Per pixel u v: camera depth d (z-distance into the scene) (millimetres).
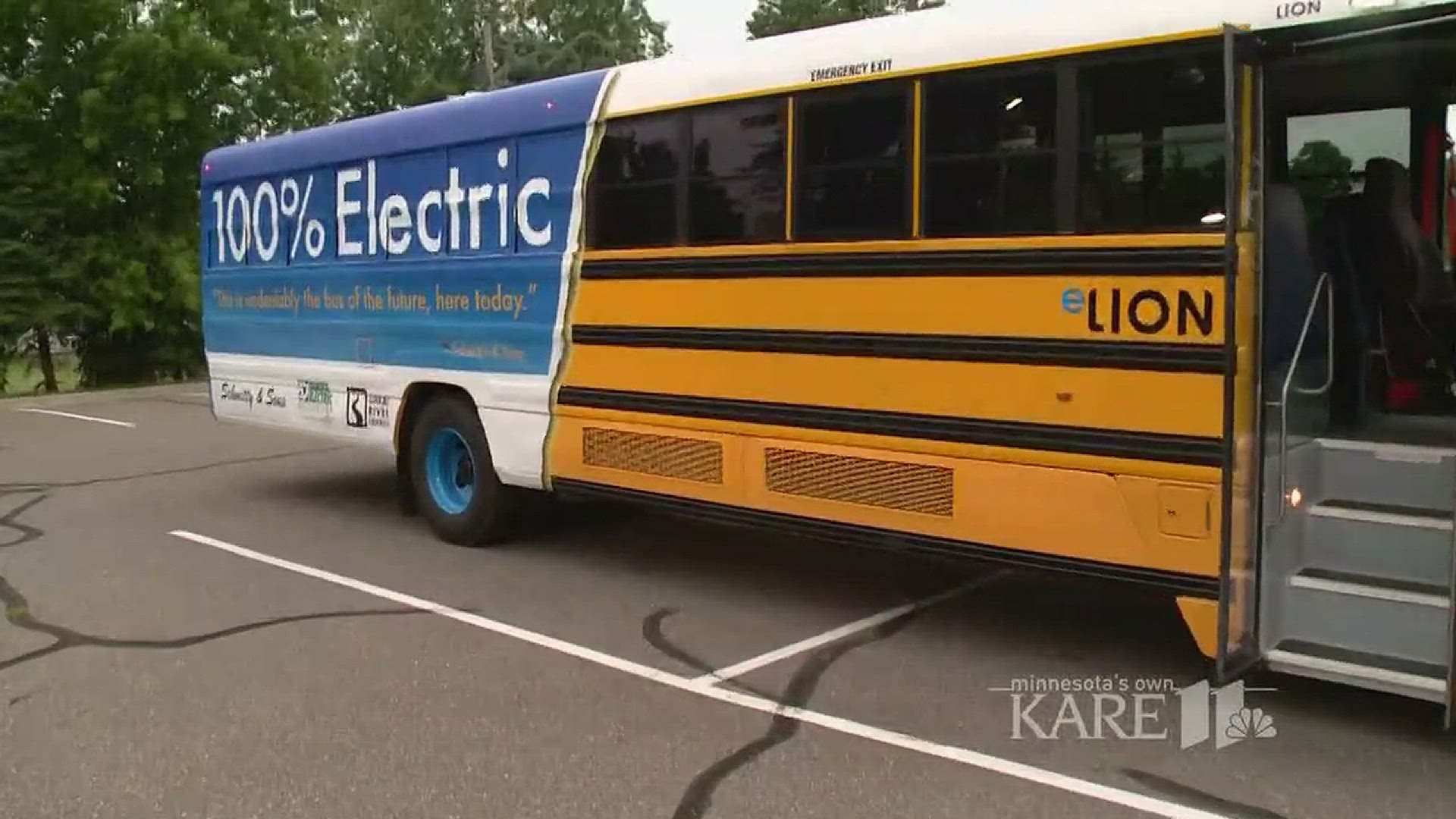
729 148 5859
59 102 21375
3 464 11586
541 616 6137
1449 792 3986
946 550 5160
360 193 8117
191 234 22781
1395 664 4230
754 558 7340
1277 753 4316
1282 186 4762
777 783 4105
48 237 21406
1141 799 3959
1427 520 4422
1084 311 4680
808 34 5598
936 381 5121
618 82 6414
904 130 5168
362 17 41219
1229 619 4305
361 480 10492
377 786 4113
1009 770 4199
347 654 5531
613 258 6430
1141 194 4543
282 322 8984
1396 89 5367
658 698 4941
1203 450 4406
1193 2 4379
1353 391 5281
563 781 4137
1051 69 4727
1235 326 4164
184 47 21406
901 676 5180
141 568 7234
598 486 6641
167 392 19812
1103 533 4688
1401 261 5324
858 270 5355
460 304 7406
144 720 4730
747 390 5840
